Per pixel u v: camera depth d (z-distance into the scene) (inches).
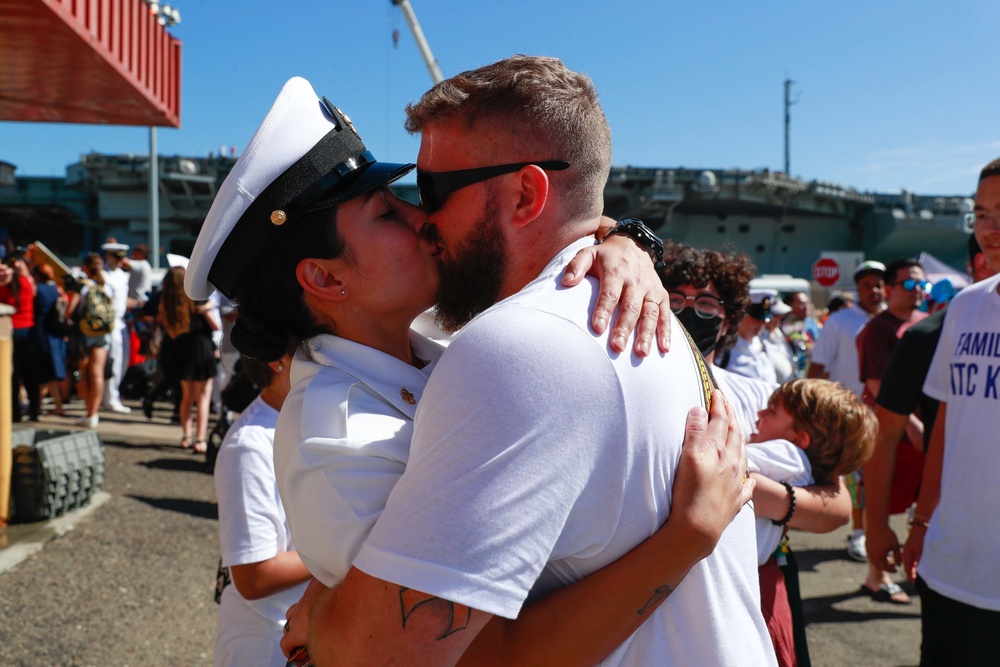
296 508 42.3
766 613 68.6
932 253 1731.1
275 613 74.3
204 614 156.0
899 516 267.4
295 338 49.6
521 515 34.1
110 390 390.3
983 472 85.7
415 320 57.9
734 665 40.4
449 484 34.6
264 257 47.2
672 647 39.8
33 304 334.6
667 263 95.3
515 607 33.9
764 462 73.4
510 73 44.8
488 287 46.4
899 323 200.7
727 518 39.6
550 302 38.9
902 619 176.6
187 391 306.5
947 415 92.4
